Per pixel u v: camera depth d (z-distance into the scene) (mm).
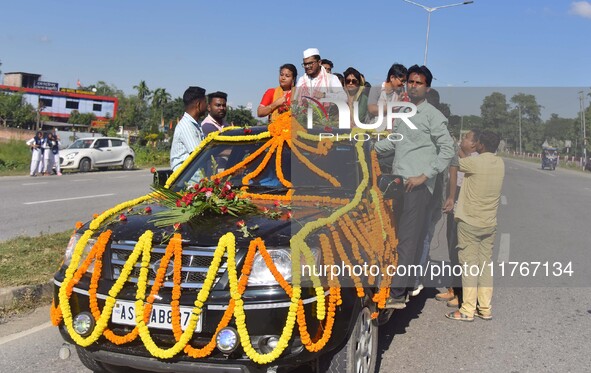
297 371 4633
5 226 10883
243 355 3646
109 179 23312
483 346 5434
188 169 5598
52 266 7148
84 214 12703
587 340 5594
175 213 4160
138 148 42250
